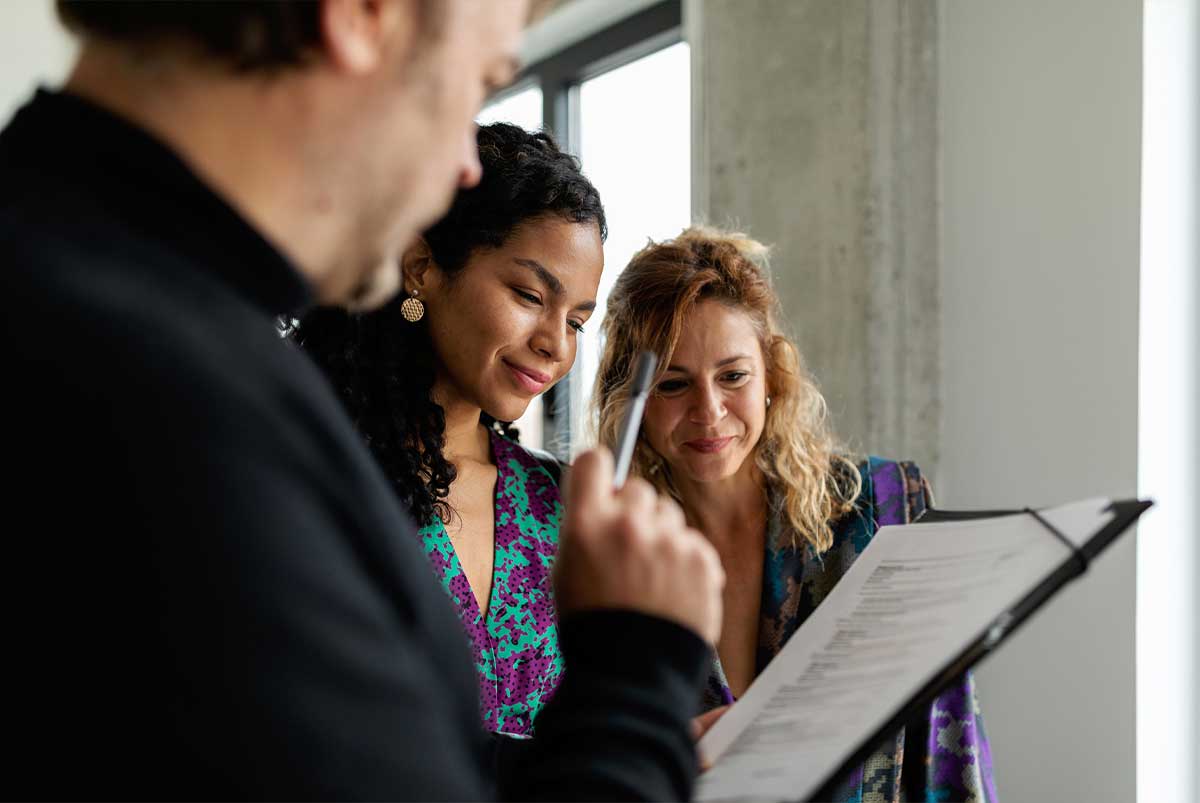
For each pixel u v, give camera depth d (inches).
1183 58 79.6
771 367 65.9
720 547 67.2
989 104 87.5
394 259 23.2
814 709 29.1
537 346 56.1
